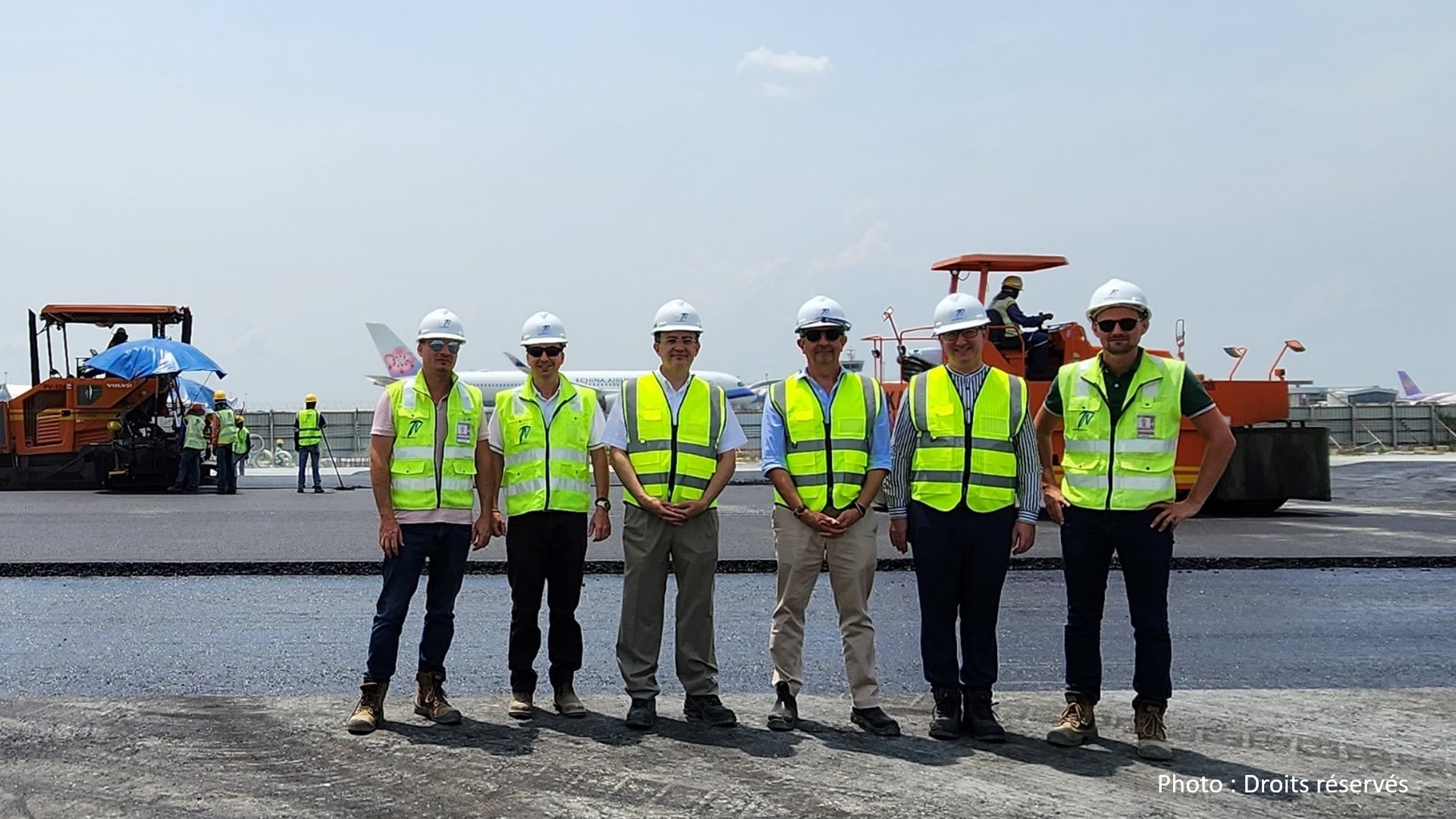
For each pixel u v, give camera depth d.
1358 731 5.85
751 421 54.72
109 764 5.25
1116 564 12.02
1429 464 36.09
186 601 9.85
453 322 6.30
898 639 8.38
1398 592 10.35
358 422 54.66
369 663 5.98
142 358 24.61
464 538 6.29
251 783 5.00
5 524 16.22
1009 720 6.16
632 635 6.06
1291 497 18.16
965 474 5.88
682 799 4.80
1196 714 6.21
